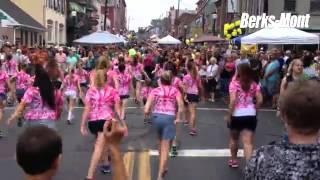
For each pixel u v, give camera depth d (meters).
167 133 8.39
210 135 12.64
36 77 7.96
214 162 9.70
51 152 2.59
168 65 11.57
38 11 44.47
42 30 40.69
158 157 10.02
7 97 16.98
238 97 8.25
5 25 31.83
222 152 10.62
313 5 36.94
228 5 60.56
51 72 8.28
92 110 8.07
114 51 31.14
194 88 12.71
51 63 8.34
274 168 2.75
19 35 37.22
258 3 41.84
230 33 34.28
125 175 2.80
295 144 2.78
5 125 13.55
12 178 8.38
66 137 12.05
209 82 21.00
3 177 8.42
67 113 15.68
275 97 18.20
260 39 19.08
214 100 20.95
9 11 34.66
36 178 2.60
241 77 8.20
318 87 2.79
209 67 21.08
